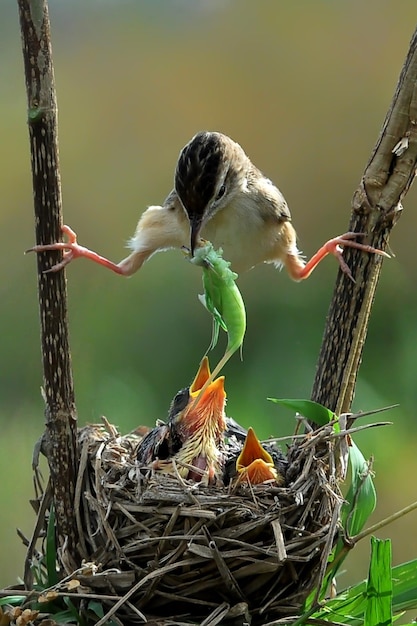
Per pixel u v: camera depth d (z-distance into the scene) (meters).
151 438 7.39
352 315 6.28
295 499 6.12
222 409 7.55
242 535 6.01
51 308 5.95
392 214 6.21
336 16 21.36
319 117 20.28
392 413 14.23
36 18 5.60
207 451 7.29
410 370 14.87
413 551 12.92
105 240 18.59
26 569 6.20
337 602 6.00
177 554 5.91
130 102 20.72
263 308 15.85
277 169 19.58
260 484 6.42
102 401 14.60
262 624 5.99
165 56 21.38
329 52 21.06
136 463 6.58
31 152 5.81
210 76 20.94
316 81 20.75
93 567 5.75
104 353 15.77
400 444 13.77
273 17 21.61
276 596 5.96
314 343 15.35
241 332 6.58
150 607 5.95
